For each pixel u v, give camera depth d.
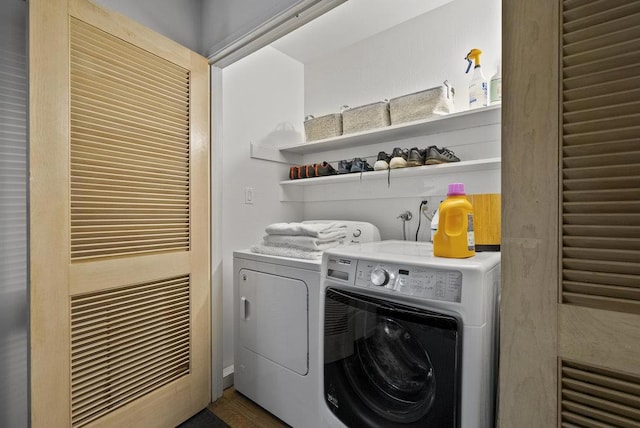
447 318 0.93
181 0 1.76
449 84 1.81
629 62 0.59
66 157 1.17
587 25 0.63
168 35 1.69
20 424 1.26
